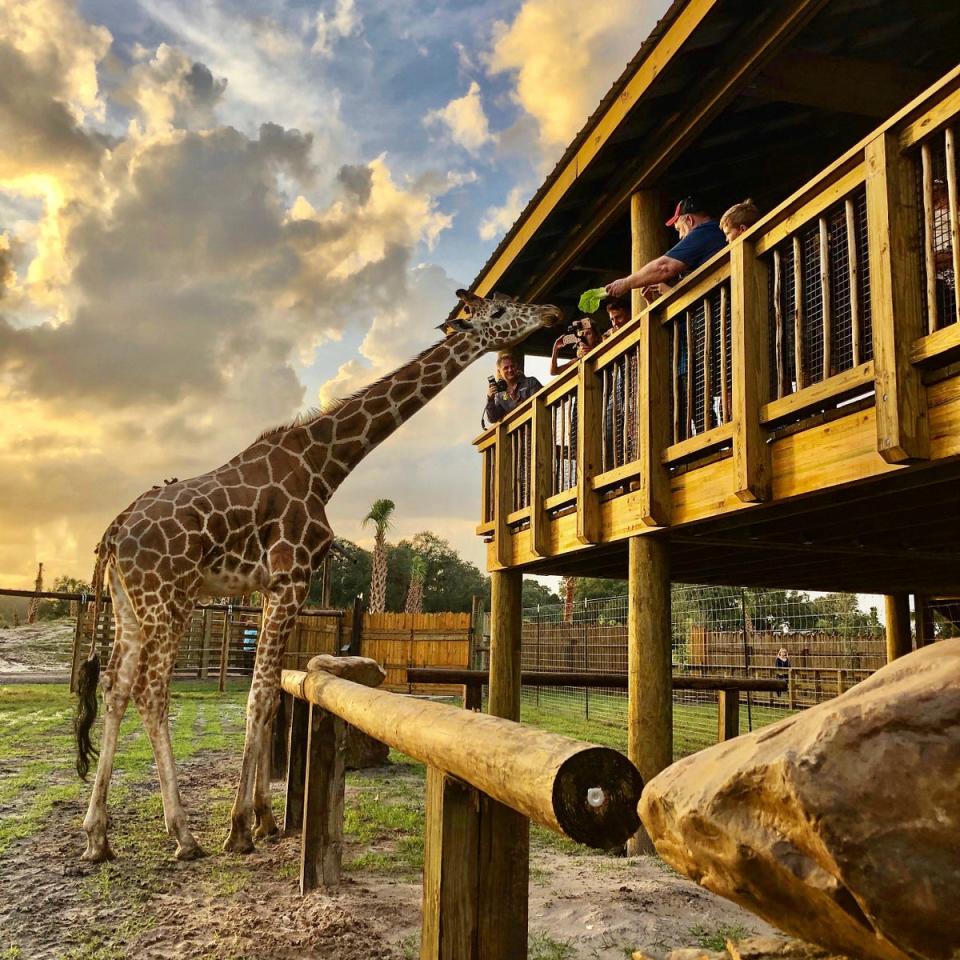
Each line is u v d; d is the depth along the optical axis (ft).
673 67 16.85
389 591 149.18
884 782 2.47
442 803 6.00
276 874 13.08
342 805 12.61
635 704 14.89
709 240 15.62
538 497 19.94
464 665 57.41
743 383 11.62
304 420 18.81
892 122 9.30
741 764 2.94
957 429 8.64
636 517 15.26
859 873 2.39
